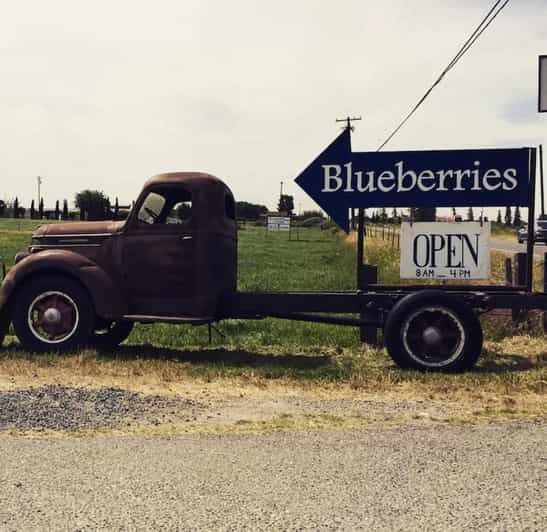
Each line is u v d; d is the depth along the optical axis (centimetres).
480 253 820
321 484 371
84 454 423
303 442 449
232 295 802
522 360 793
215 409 547
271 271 2336
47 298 795
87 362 730
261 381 660
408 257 834
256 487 366
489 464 403
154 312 783
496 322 977
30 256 798
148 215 794
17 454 423
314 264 2844
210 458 415
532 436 461
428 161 820
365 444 444
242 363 775
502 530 314
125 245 788
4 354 771
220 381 663
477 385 636
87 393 586
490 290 791
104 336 933
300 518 326
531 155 796
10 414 516
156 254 780
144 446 440
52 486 367
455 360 711
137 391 614
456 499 350
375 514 331
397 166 828
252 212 12394
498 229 6203
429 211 906
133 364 732
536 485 369
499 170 804
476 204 809
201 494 356
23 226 7300
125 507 339
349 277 2022
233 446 440
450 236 826
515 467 397
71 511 334
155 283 782
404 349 723
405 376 672
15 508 338
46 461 409
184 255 775
